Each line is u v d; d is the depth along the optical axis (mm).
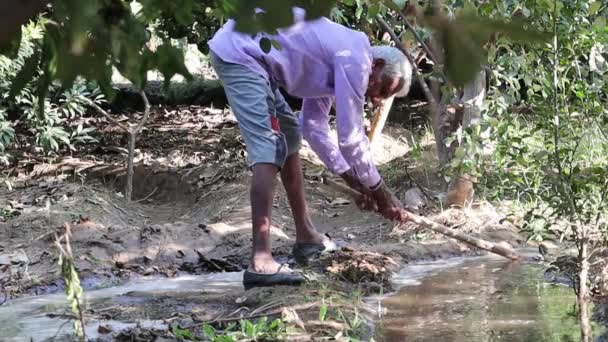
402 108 11641
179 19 1414
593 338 3904
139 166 9164
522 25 1040
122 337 4066
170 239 6293
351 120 4812
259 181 4902
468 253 6227
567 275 5250
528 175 6453
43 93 1425
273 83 4969
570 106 5129
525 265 5668
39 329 4344
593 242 5008
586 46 5059
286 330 4047
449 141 6164
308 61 4871
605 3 5430
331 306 4504
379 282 5199
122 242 6195
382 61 4902
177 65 1455
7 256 5922
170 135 10789
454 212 6762
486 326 4180
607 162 5805
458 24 1042
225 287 5254
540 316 4355
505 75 6520
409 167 8586
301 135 5344
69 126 11164
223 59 4910
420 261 6000
